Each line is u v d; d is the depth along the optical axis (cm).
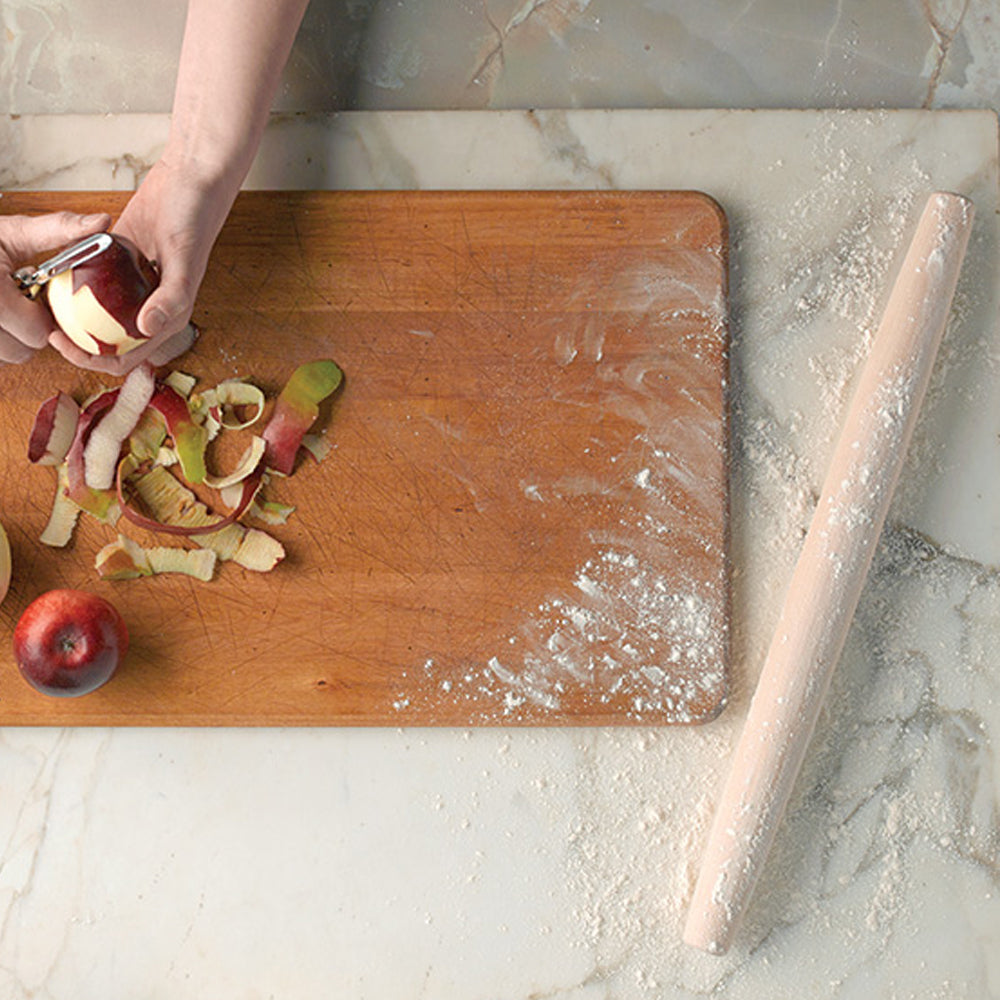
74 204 122
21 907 119
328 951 118
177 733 121
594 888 119
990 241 125
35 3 132
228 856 119
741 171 125
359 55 131
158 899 119
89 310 106
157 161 126
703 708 118
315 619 120
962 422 124
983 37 130
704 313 122
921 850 120
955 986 118
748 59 130
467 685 119
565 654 119
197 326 121
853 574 114
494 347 122
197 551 120
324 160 126
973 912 119
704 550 120
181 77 115
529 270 122
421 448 121
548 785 120
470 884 119
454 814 120
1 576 116
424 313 122
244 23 113
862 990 118
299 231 122
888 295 125
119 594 120
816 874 120
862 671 122
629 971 118
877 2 131
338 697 119
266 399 122
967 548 123
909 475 124
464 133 126
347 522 121
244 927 118
